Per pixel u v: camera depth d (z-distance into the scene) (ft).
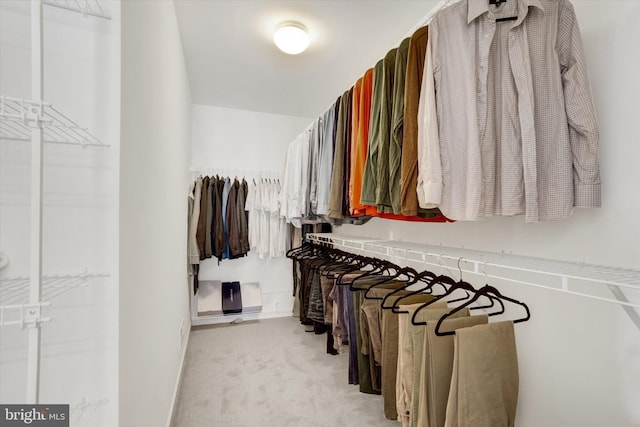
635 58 3.03
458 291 5.27
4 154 2.47
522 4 3.27
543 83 3.18
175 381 6.17
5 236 2.48
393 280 5.70
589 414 3.38
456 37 3.60
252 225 10.85
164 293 5.09
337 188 5.93
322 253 9.52
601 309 3.30
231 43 7.27
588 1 3.42
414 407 3.61
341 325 6.25
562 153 3.06
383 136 4.28
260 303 11.09
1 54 2.44
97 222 2.70
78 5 2.50
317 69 8.53
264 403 6.10
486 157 3.43
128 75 3.01
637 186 3.01
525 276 4.13
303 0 5.81
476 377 3.15
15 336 2.43
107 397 2.69
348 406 6.01
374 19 6.37
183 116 7.94
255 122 11.88
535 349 3.98
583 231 3.47
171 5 5.66
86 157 2.68
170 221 5.82
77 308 2.62
